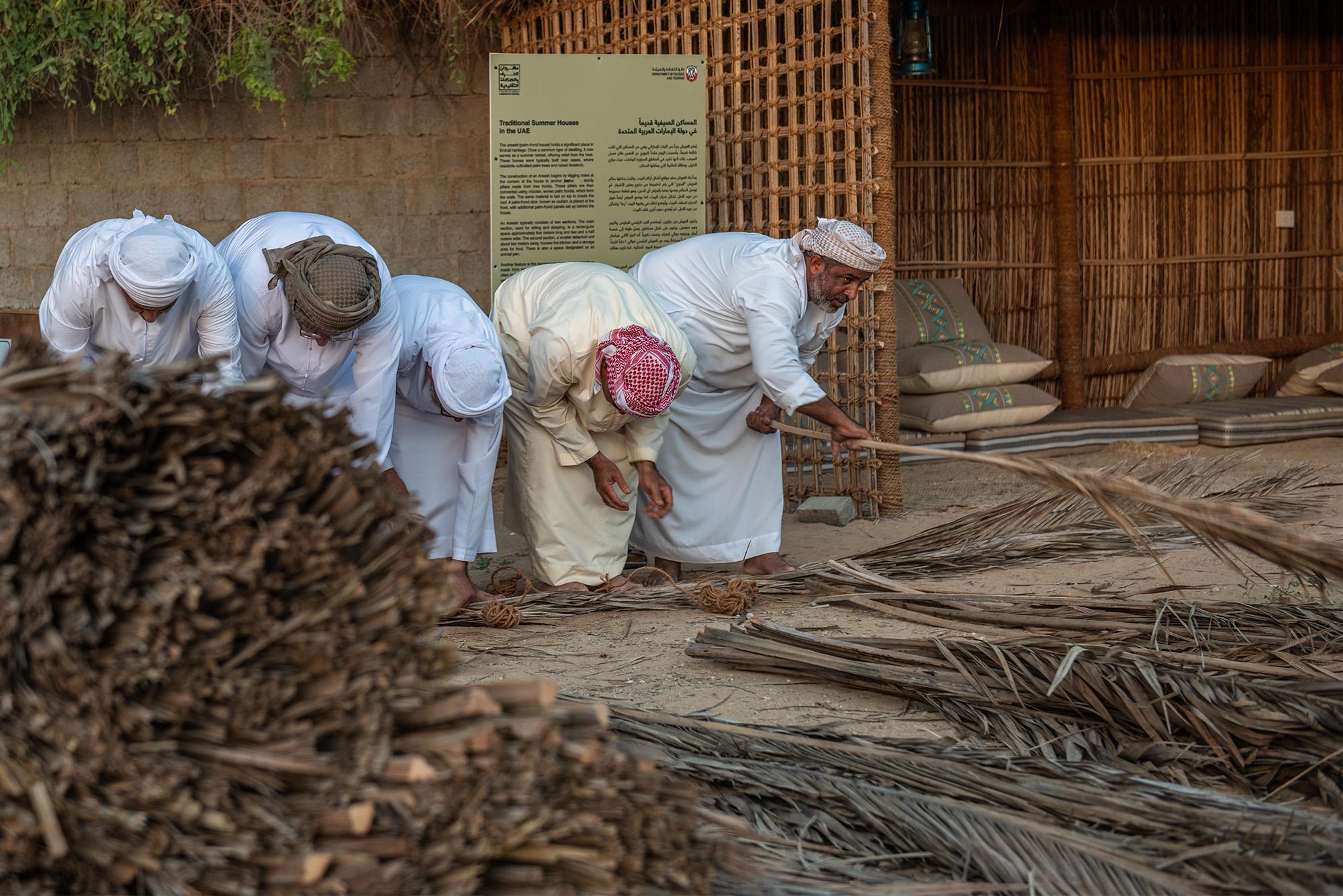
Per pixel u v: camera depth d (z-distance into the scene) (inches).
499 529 245.6
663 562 199.8
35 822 68.6
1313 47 362.9
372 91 298.8
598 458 175.8
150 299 139.9
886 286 241.6
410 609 80.1
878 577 171.5
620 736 117.3
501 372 163.8
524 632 165.2
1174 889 89.2
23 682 69.4
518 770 75.7
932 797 103.2
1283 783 110.3
